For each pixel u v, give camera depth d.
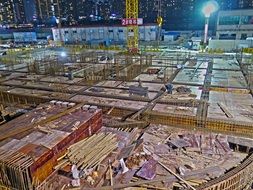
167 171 11.29
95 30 72.25
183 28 108.88
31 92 23.84
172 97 20.69
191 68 32.38
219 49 46.69
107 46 56.56
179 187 10.23
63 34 75.94
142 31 67.50
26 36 81.38
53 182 10.23
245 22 52.19
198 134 14.90
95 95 22.02
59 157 11.24
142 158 12.12
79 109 15.13
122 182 10.34
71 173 10.64
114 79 27.44
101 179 10.45
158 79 27.12
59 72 31.97
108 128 15.20
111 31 70.94
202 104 18.86
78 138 12.65
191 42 54.50
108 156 11.92
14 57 45.50
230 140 14.02
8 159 9.88
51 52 51.22
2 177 10.06
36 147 10.68
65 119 13.53
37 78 29.33
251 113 17.11
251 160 12.10
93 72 29.94
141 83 25.64
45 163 10.29
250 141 13.84
